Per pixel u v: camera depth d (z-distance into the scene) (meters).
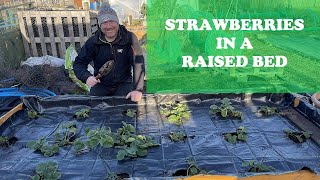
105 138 2.28
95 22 7.08
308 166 1.92
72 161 2.13
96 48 3.29
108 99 3.04
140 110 2.97
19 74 5.06
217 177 1.77
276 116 2.82
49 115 2.90
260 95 3.16
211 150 2.25
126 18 7.77
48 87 5.07
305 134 2.42
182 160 2.12
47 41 6.94
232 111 2.80
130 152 2.13
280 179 1.80
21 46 6.80
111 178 1.90
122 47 3.28
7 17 6.76
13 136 2.51
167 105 3.05
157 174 1.97
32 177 1.92
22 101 2.98
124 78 3.46
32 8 7.82
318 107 2.86
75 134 2.54
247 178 1.78
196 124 2.68
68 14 6.84
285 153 2.20
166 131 2.56
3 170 2.04
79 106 3.03
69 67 5.28
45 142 2.32
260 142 2.37
